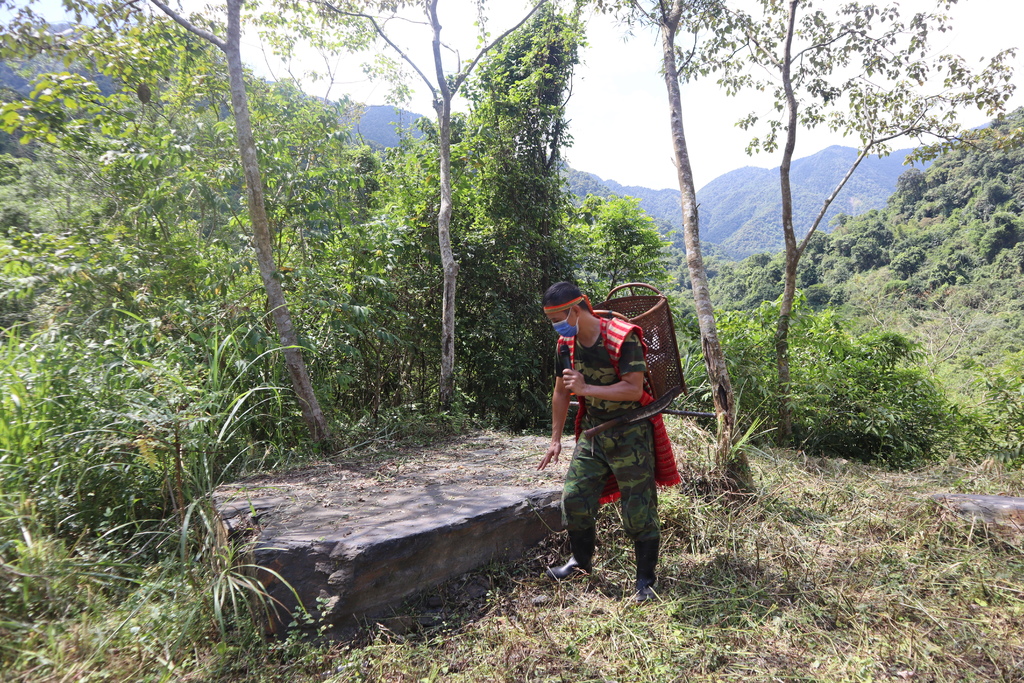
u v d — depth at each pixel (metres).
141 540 3.30
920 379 7.67
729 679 2.25
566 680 2.27
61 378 3.76
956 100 6.54
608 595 2.95
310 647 2.45
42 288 5.13
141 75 6.36
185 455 3.48
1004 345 24.80
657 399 2.98
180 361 4.31
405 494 3.39
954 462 6.14
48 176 8.02
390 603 2.69
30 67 6.23
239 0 4.73
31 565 2.69
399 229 6.68
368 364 6.46
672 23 4.71
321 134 8.54
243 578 2.52
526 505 3.27
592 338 2.84
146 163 5.66
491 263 7.78
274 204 5.77
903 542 3.52
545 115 9.16
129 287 5.27
